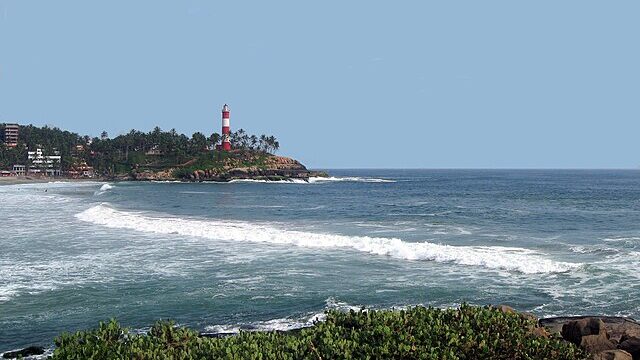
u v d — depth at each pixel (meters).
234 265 26.70
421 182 191.75
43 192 104.25
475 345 11.55
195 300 20.31
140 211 60.47
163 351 11.01
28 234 37.84
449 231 40.62
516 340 11.91
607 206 68.62
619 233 39.62
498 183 177.00
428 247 30.09
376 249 30.56
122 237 36.34
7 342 16.08
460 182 189.88
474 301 20.20
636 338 13.49
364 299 20.48
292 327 17.19
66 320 18.03
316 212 60.34
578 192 111.12
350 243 32.34
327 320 13.27
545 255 28.97
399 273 24.81
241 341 11.92
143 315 18.58
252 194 108.88
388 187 148.00
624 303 19.66
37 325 17.56
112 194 100.56
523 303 19.89
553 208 65.25
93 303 19.94
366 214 57.09
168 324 13.01
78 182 182.38
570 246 32.41
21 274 24.56
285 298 20.59
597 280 23.03
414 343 11.37
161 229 40.00
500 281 23.16
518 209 63.69
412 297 20.77
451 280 23.39
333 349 10.95
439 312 13.63
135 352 10.82
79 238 35.88
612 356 12.34
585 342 13.52
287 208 67.06
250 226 43.22
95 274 24.58
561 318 16.56
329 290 21.72
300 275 24.44
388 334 11.70
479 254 27.91
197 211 61.47
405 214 56.78
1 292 21.38
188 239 35.41
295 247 32.06
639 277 23.42
